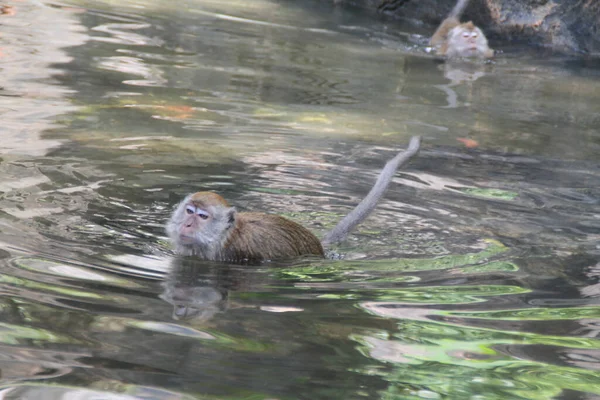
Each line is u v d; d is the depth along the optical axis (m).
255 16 26.22
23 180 10.84
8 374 5.81
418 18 28.66
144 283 8.05
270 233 9.64
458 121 16.53
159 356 6.30
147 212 10.38
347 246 10.00
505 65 22.97
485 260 9.62
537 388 6.29
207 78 17.97
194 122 14.66
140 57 19.14
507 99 18.88
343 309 7.72
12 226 9.20
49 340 6.43
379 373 6.34
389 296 8.20
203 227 9.23
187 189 11.40
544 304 8.22
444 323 7.52
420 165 13.45
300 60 20.92
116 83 16.69
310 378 6.13
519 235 10.60
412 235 10.47
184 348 6.49
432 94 18.77
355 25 26.66
